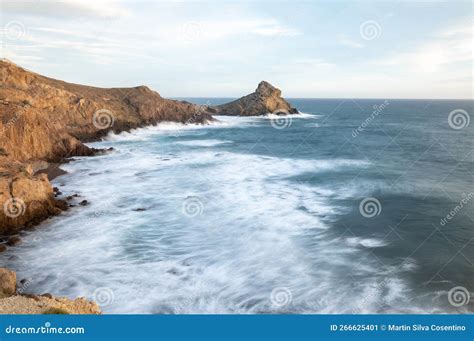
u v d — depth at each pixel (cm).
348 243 2078
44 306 1256
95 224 2333
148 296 1503
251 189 3222
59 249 1961
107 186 3244
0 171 2431
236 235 2177
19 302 1274
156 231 2231
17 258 1847
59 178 3509
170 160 4553
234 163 4434
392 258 1888
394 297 1513
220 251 1953
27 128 3859
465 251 1988
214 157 4853
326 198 2970
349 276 1694
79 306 1326
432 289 1583
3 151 2811
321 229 2286
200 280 1644
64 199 2788
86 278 1655
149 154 4959
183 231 2234
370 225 2369
